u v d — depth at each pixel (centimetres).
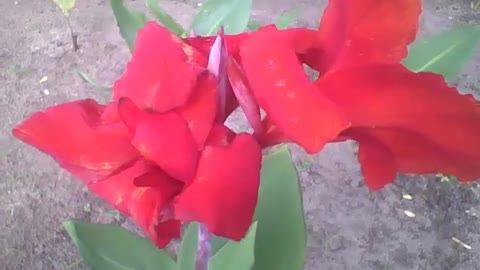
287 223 38
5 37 79
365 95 21
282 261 38
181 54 22
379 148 22
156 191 22
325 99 20
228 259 35
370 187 23
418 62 41
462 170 22
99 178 22
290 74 21
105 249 40
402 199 67
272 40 22
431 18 83
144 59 22
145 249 40
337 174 68
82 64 76
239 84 22
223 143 21
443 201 67
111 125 22
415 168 22
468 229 65
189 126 21
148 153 21
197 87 21
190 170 21
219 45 22
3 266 60
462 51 41
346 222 65
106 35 79
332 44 22
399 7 21
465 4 86
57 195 65
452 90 21
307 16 82
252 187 21
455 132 21
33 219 63
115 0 47
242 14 48
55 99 73
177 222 23
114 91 23
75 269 60
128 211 22
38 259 61
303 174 68
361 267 62
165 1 83
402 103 21
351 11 21
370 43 21
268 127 23
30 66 76
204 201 20
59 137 22
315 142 20
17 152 68
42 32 79
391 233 64
